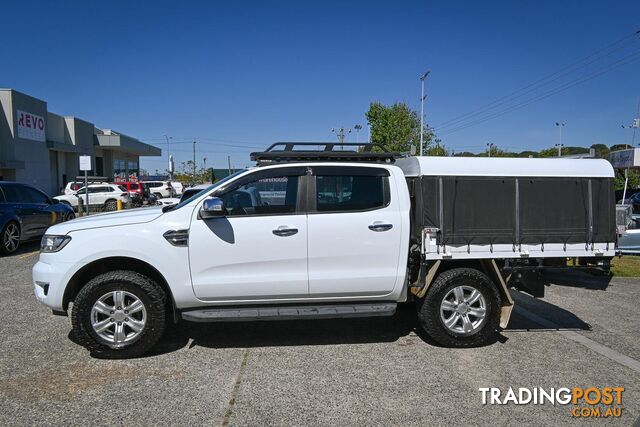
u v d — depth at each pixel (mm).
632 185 29516
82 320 4668
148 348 4809
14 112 29047
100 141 44281
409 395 4059
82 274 4922
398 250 5066
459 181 5086
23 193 12023
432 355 4949
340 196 5062
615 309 6707
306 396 4020
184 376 4395
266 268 4906
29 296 7195
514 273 5219
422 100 37344
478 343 5168
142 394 4031
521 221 5156
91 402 3887
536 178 5180
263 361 4762
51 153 36406
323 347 5168
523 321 6133
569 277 8578
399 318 6219
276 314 4848
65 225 4922
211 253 4820
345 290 5039
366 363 4730
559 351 5078
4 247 10867
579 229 5250
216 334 5555
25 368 4551
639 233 7922
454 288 5090
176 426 3541
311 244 4930
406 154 5641
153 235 4770
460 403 3928
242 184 4980
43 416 3660
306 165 5062
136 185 32438
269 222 4898
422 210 5039
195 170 70250
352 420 3648
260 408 3812
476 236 5102
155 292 4758
